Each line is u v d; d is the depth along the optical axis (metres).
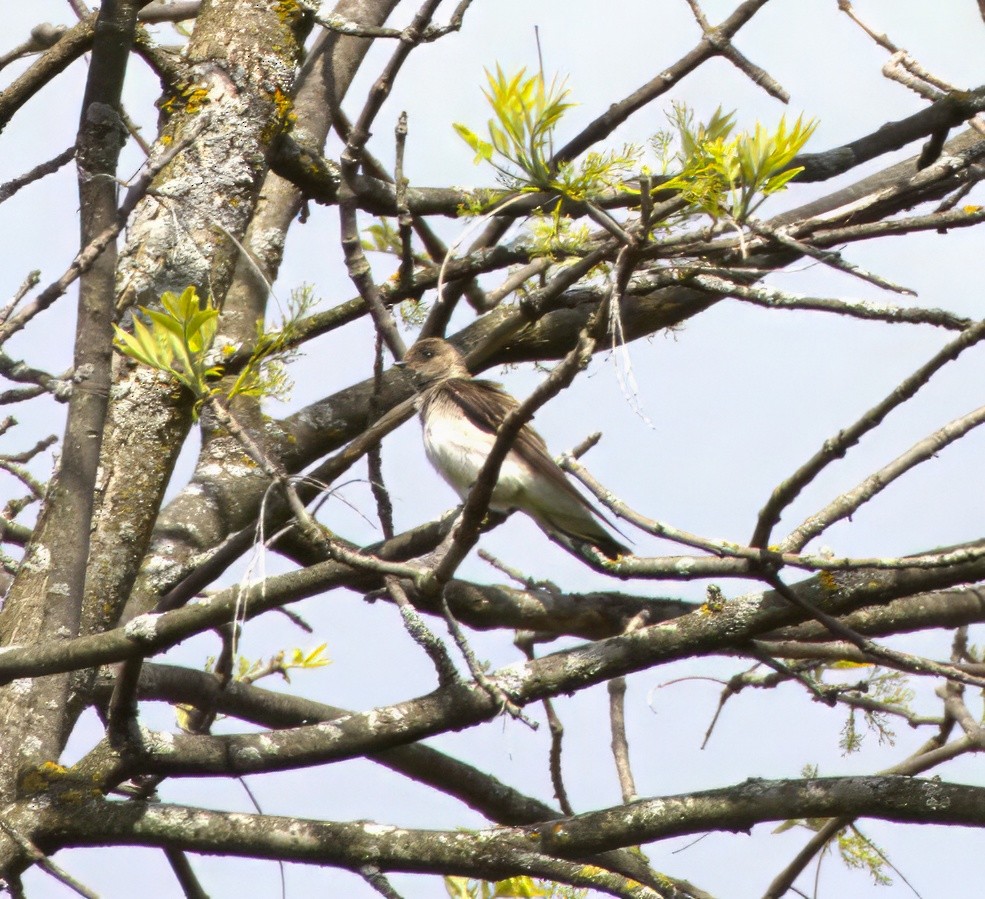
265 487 10.63
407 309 11.43
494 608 9.77
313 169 11.48
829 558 7.66
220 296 9.73
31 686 8.48
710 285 7.22
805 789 7.92
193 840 8.12
